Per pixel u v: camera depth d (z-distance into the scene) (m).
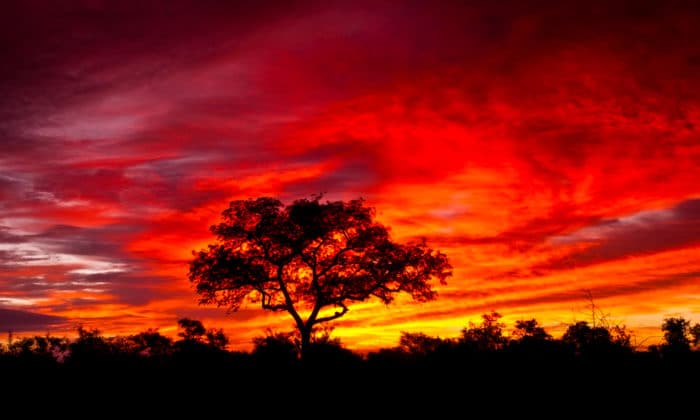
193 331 28.56
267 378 25.86
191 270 38.91
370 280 38.09
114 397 23.45
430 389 23.81
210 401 23.69
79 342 26.19
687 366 21.33
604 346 22.05
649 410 19.62
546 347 23.00
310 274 39.03
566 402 20.89
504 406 21.61
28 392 22.84
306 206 38.44
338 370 26.72
